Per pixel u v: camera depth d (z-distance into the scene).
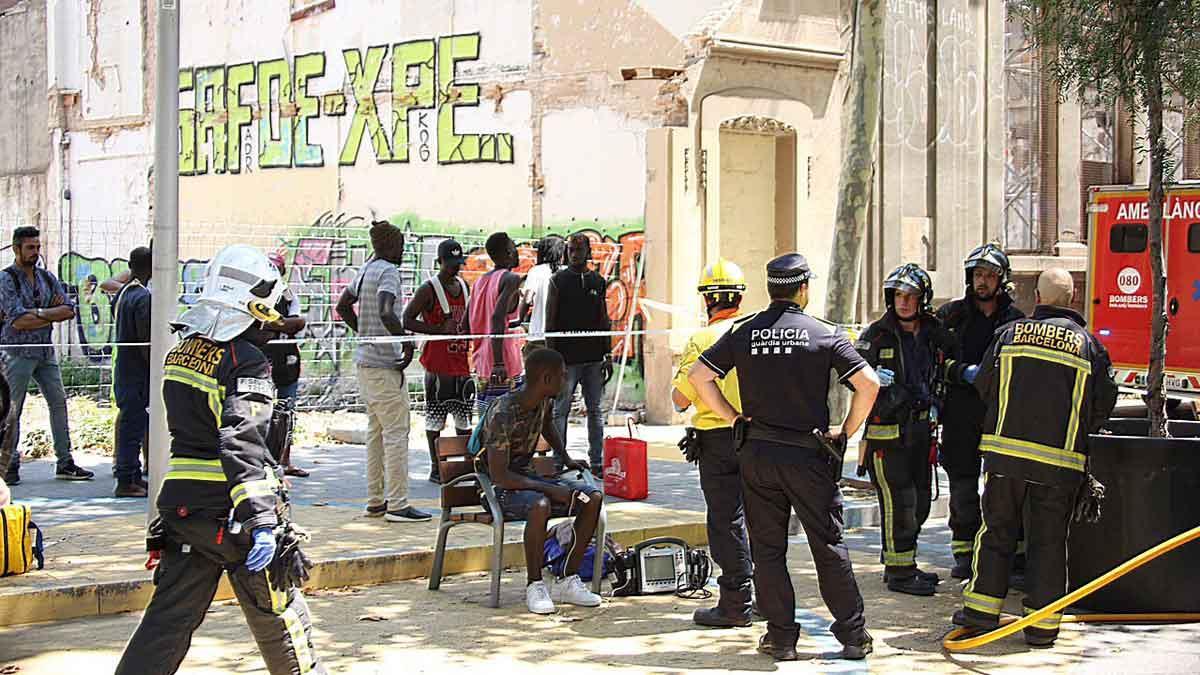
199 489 5.09
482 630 7.40
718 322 7.46
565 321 11.90
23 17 26.02
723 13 16.34
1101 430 8.91
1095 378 7.19
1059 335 7.18
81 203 25.03
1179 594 7.67
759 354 6.73
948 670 6.71
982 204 19.39
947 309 8.88
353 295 11.05
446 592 8.30
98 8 24.48
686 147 16.27
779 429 6.71
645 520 9.91
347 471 12.59
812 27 17.25
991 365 7.36
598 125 17.11
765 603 6.84
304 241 20.72
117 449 10.81
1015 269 19.95
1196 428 8.73
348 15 20.23
